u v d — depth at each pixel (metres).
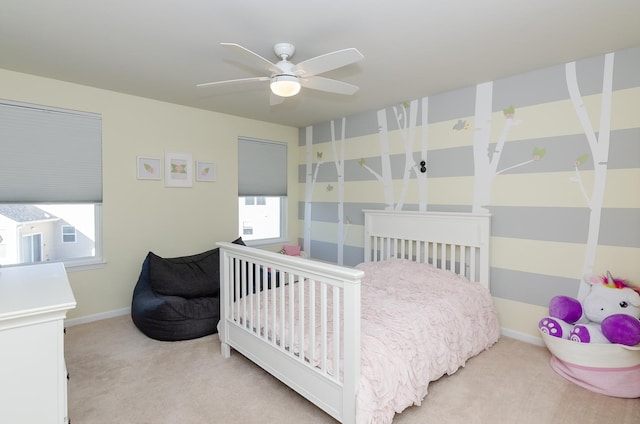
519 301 2.79
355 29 1.98
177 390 2.12
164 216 3.65
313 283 1.78
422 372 1.92
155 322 2.80
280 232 4.86
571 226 2.52
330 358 1.75
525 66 2.57
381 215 3.61
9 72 2.74
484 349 2.61
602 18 1.86
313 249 4.67
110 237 3.32
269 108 3.78
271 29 1.99
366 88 3.06
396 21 1.89
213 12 1.81
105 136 3.23
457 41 2.14
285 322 2.10
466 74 2.72
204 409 1.94
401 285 2.76
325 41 2.13
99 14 1.84
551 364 2.38
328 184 4.41
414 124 3.43
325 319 1.70
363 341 1.78
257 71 2.67
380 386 1.63
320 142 4.50
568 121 2.51
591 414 1.88
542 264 2.66
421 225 3.26
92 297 3.24
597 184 2.40
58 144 3.00
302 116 4.14
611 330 2.04
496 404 1.96
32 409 1.27
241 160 4.28
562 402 1.98
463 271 2.98
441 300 2.42
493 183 2.90
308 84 2.22
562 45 2.21
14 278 1.71
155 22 1.92
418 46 2.21
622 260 2.32
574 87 2.47
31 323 1.25
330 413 1.69
